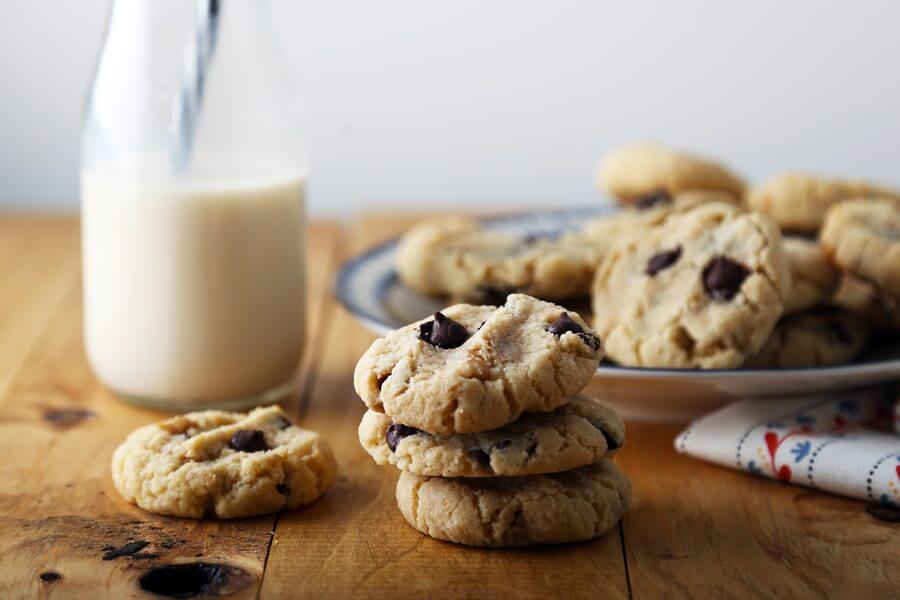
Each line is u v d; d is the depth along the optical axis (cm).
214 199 57
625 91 112
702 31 111
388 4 110
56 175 111
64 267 80
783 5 110
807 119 112
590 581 45
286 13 110
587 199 115
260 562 46
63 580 45
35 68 109
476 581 45
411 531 48
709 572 46
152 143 58
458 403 45
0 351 66
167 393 59
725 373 52
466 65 112
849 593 45
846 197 65
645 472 53
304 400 60
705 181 68
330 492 51
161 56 58
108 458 54
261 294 58
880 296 59
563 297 61
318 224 93
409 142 114
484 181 115
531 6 111
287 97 60
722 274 55
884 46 110
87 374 63
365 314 59
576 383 47
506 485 47
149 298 58
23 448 55
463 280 61
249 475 49
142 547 47
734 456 52
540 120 113
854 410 55
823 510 50
